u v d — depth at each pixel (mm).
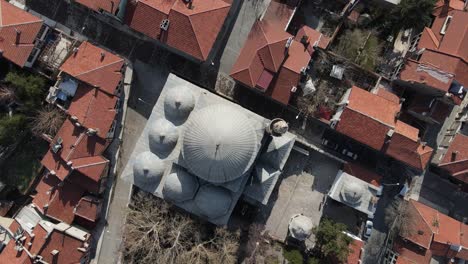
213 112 40656
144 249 47344
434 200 51656
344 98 48250
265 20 47031
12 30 45250
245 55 45969
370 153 50656
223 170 40281
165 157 45875
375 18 49688
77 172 47750
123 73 49031
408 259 49344
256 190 46281
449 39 45844
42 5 50188
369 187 48312
